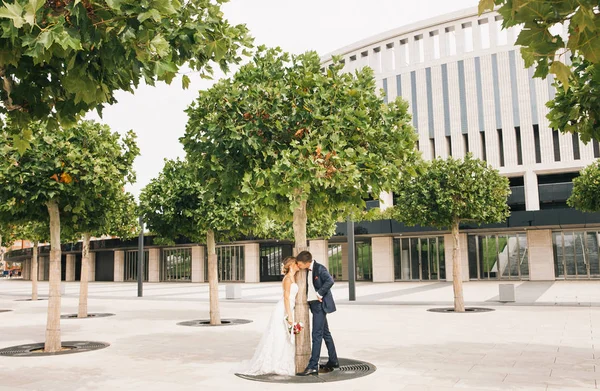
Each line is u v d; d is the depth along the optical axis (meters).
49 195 8.73
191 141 7.52
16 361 8.49
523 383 6.34
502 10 2.60
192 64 4.81
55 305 9.61
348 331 11.41
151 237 45.12
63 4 3.28
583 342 9.36
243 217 12.92
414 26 43.72
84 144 9.45
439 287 27.42
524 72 38.56
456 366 7.45
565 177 38.97
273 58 7.38
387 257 33.91
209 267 13.51
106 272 53.31
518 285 26.64
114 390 6.37
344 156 6.40
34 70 3.84
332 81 7.16
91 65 3.57
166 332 11.99
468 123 40.12
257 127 6.92
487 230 31.09
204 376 7.12
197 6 4.60
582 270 30.38
